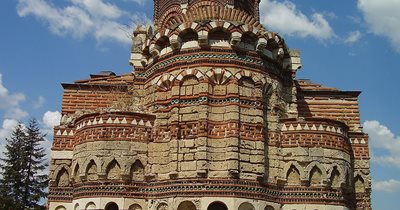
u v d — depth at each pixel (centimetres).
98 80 3862
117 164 2739
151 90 3005
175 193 2608
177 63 2862
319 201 2748
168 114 2833
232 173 2572
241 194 2572
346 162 2920
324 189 2773
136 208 2697
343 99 3828
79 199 2758
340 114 3781
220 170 2612
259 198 2619
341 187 2822
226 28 2831
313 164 2784
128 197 2689
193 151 2659
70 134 3216
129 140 2772
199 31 2806
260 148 2692
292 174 2797
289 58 3173
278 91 2970
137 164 2762
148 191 2728
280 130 2866
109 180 2706
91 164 2766
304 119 2866
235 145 2622
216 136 2683
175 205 2589
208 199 2552
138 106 3075
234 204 2541
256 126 2728
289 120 2872
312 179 2791
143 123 2830
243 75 2803
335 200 2786
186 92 2794
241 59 2838
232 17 3125
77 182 2841
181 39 2911
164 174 2717
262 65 2898
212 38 2872
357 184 3272
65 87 3766
